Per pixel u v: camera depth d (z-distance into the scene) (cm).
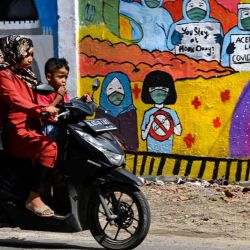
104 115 1502
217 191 1385
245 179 1448
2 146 938
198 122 1460
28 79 954
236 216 1206
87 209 943
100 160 907
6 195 941
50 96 973
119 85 1491
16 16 1539
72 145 921
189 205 1279
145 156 1487
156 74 1474
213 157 1457
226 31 1445
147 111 1484
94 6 1494
